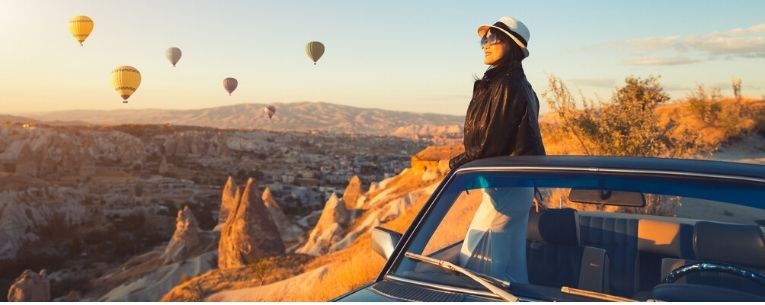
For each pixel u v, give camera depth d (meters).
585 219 3.16
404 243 2.84
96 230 181.00
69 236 170.50
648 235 2.94
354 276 13.12
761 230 2.49
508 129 3.94
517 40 3.97
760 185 2.47
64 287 109.62
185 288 45.56
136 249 164.38
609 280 2.77
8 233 158.75
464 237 2.84
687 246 2.85
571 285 2.69
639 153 14.48
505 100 3.91
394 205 61.41
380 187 101.81
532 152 3.97
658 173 2.69
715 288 2.35
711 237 2.60
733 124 24.97
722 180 2.55
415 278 2.64
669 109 29.05
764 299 2.29
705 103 25.89
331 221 86.69
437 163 65.81
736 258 2.54
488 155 4.05
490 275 2.72
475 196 2.92
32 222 170.25
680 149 14.73
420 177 68.19
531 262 2.81
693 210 2.64
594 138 14.70
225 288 43.53
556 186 2.79
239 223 85.44
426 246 2.78
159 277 99.88
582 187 2.76
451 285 2.54
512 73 4.00
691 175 2.61
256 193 87.81
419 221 2.91
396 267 2.75
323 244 76.81
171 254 118.81
